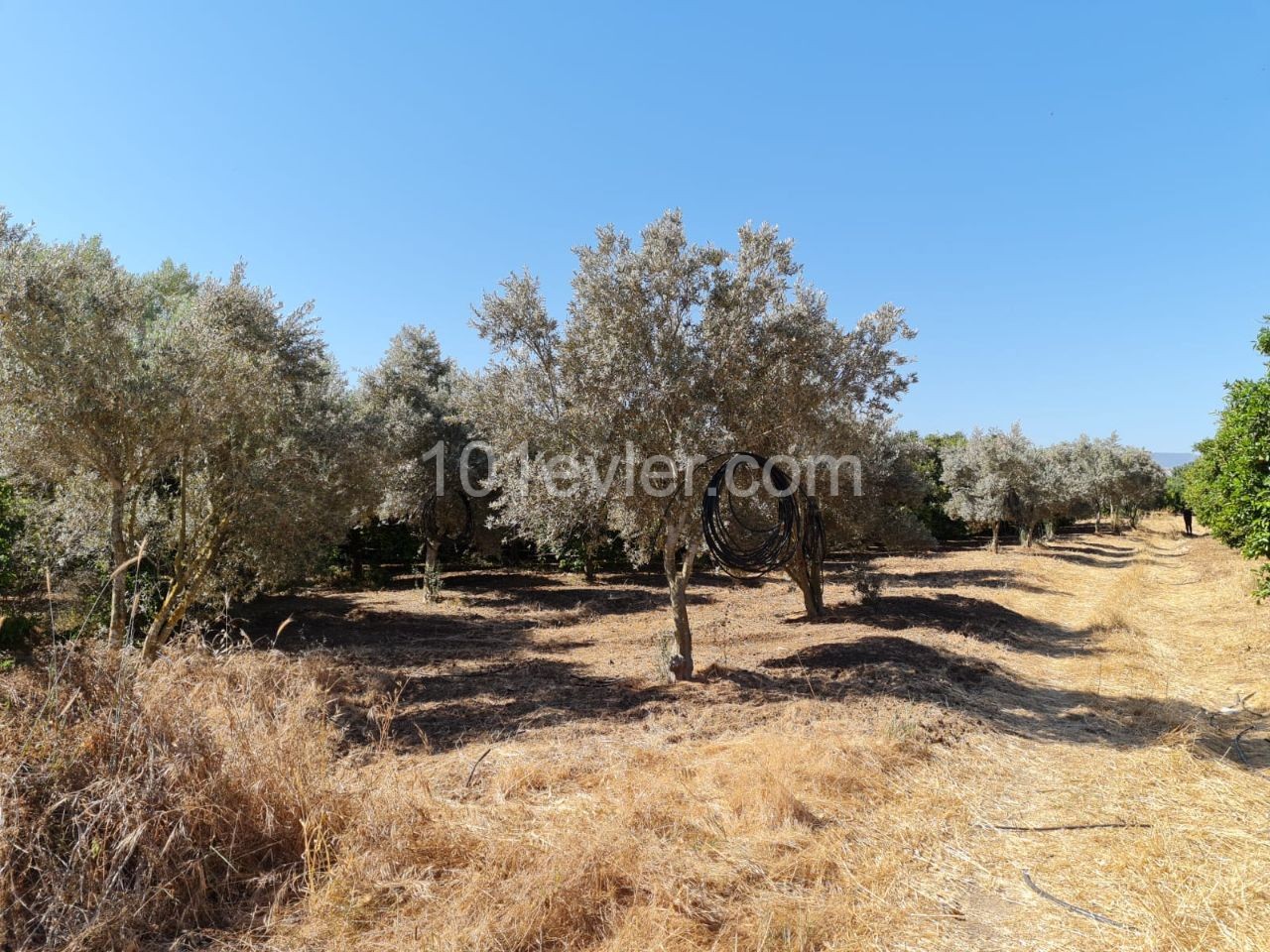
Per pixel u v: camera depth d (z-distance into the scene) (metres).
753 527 8.66
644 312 7.20
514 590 17.39
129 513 7.62
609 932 3.08
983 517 25.31
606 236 7.33
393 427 14.16
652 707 6.80
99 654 3.95
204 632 8.71
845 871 3.71
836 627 11.25
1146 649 9.97
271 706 4.91
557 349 7.92
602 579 19.67
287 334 8.25
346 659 9.00
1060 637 11.46
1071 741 6.15
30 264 6.11
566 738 5.88
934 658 8.76
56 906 2.94
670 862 3.59
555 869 3.35
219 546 8.42
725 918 3.21
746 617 13.03
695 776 4.92
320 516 8.77
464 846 3.69
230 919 3.19
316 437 8.52
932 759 5.48
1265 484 8.24
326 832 3.66
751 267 7.51
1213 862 3.90
